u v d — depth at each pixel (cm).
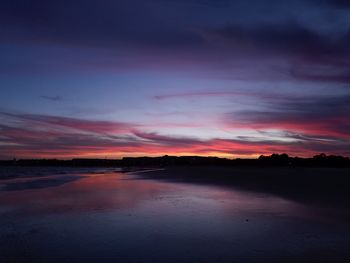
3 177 4662
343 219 1191
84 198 1933
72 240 972
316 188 2248
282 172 5322
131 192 2253
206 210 1424
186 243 919
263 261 768
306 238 946
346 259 773
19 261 793
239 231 1040
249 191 2147
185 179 3728
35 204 1705
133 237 991
